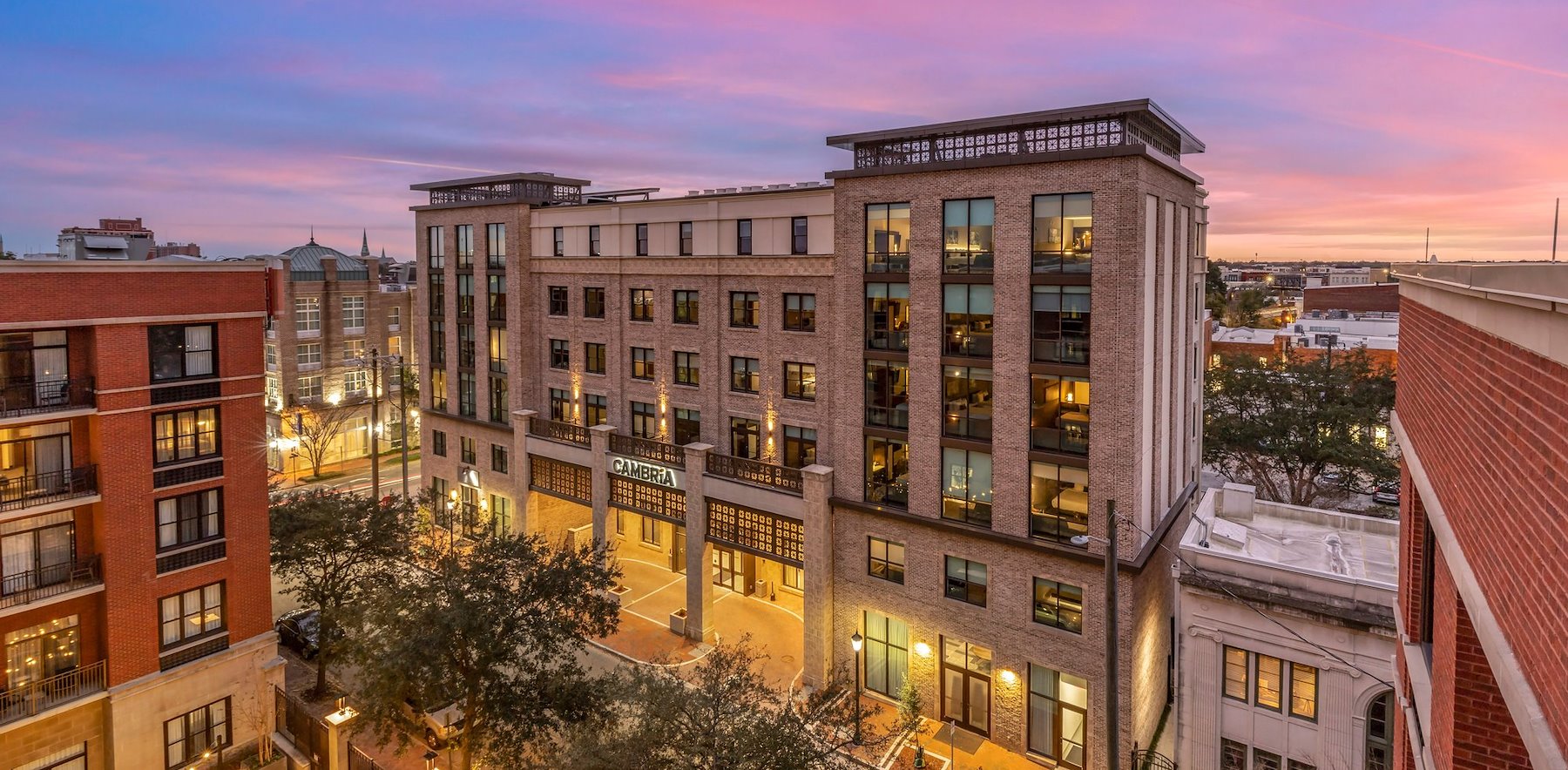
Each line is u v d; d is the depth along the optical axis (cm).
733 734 1927
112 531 2414
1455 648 887
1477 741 877
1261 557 2422
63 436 2408
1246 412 5038
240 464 2705
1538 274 592
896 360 2986
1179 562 2453
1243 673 2328
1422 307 1207
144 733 2483
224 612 2692
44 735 2338
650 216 3884
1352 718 2153
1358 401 4791
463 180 4666
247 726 2723
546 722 2391
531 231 4434
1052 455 2655
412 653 2231
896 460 3042
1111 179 2502
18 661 2336
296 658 3397
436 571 2903
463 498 4938
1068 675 2673
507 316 4506
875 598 3092
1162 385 2891
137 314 2438
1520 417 667
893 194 2939
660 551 4575
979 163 2722
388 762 2692
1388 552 2536
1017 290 2689
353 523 3034
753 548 3438
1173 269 2998
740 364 3638
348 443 7100
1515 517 673
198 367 2620
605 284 4109
